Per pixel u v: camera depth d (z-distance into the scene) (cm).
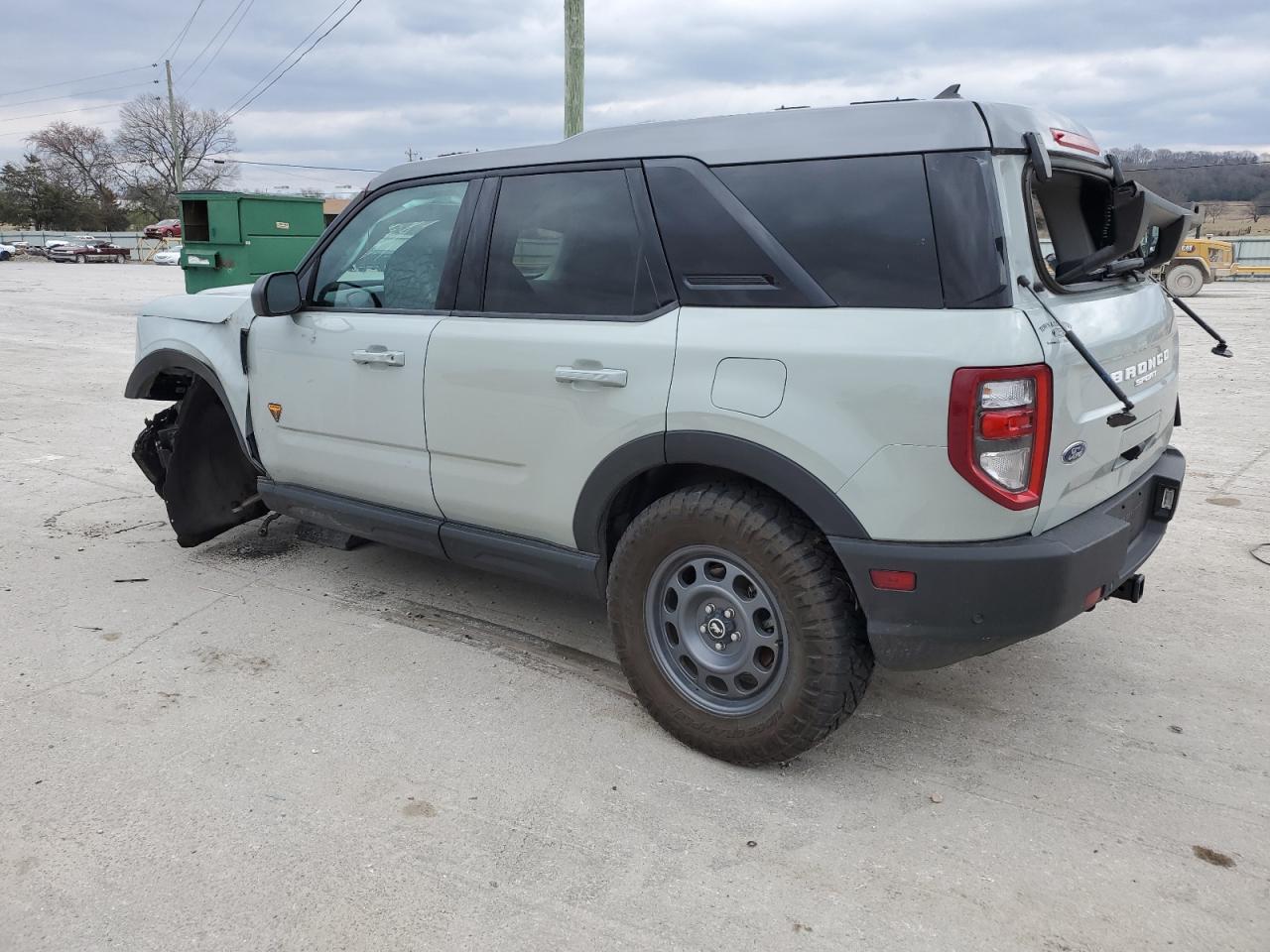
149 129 7362
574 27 1120
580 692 350
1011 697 347
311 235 1470
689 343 283
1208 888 245
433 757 304
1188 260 2247
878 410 251
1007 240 249
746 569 282
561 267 321
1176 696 348
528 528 341
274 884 244
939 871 252
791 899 240
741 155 284
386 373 365
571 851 259
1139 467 322
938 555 252
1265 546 504
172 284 2995
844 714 281
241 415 435
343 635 397
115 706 333
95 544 505
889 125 264
